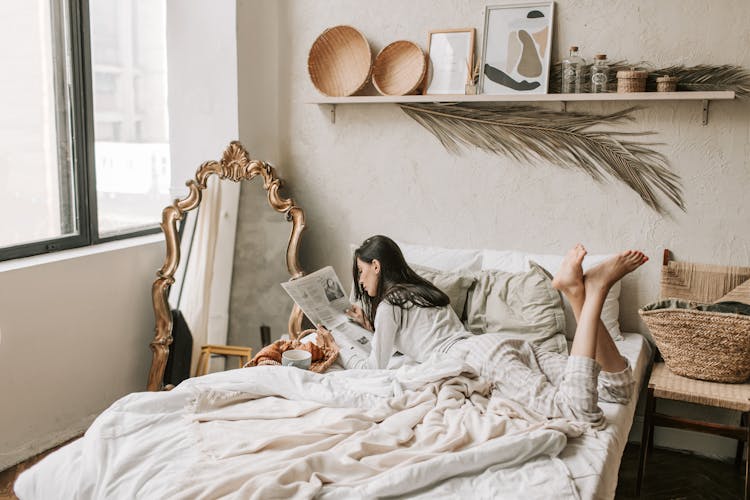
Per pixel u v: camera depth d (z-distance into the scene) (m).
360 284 2.70
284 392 2.17
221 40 3.46
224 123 3.53
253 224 3.47
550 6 3.00
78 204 3.14
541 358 2.35
